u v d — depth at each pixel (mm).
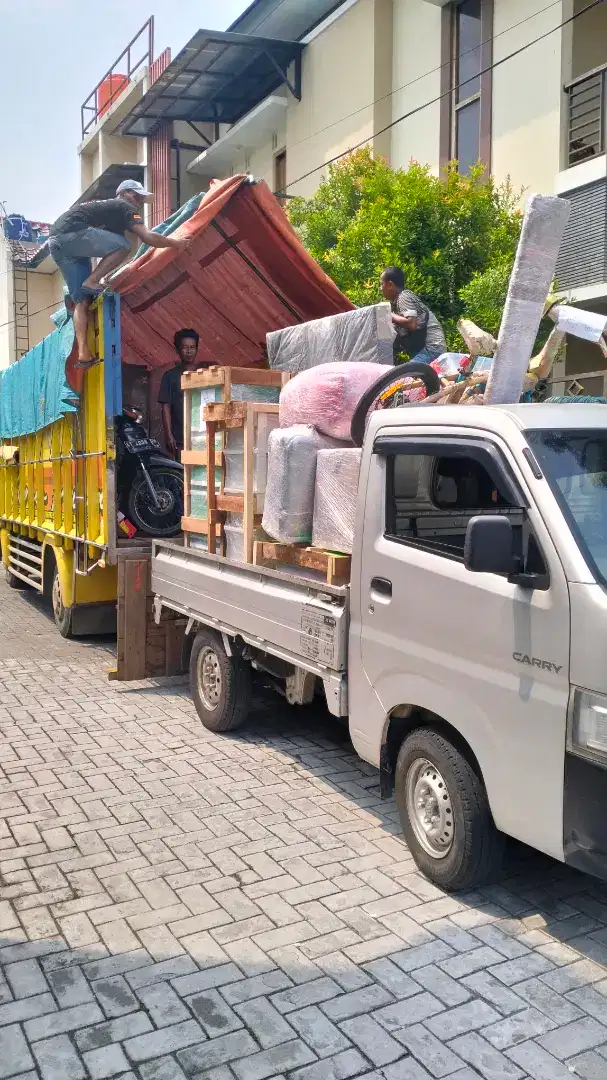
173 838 4566
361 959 3465
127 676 7449
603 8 11250
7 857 4355
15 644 9555
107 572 9328
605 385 7828
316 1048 2951
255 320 9047
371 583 4270
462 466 4410
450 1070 2846
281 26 16328
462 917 3785
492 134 12320
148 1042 2986
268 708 6969
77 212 7367
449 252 10469
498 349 4398
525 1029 3045
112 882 4102
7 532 13742
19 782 5344
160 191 21000
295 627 4930
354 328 5402
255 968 3410
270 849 4438
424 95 13625
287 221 7691
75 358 8359
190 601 6426
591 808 3076
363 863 4289
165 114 19672
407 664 3998
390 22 14266
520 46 11727
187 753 5891
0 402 13203
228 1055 2918
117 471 8273
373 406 4625
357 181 11648
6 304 30109
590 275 10406
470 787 3734
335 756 5848
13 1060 2895
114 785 5297
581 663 3105
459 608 3670
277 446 4887
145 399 10234
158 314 9164
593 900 3945
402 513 4223
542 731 3268
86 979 3348
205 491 6191
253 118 17406
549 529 3318
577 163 10914
